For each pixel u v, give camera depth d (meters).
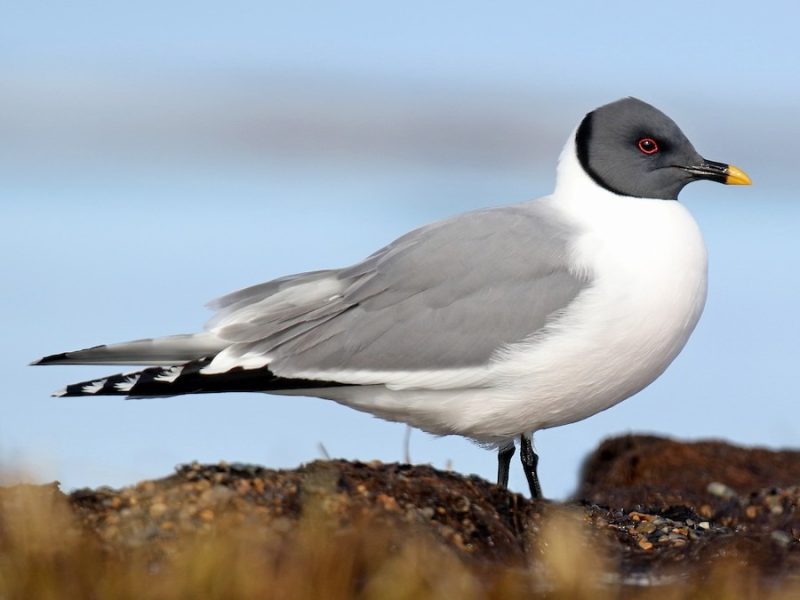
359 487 11.03
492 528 10.96
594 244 12.77
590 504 12.35
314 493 10.76
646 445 17.00
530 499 11.88
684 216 13.31
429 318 12.71
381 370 12.71
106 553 9.79
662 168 13.66
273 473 11.27
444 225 13.23
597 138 13.72
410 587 9.34
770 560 10.49
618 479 16.36
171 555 9.82
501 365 12.47
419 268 12.89
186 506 10.55
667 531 11.54
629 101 13.91
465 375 12.56
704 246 13.23
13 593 9.15
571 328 12.41
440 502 11.06
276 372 12.85
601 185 13.64
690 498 15.27
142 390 12.61
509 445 13.52
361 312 12.90
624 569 10.59
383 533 10.06
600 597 9.55
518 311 12.54
